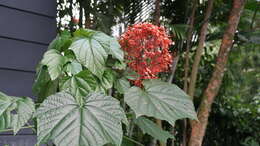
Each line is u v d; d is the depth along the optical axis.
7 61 1.73
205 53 3.33
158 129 1.36
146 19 2.88
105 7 2.78
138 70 1.20
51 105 0.84
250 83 4.20
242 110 3.46
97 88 1.10
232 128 3.25
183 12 2.82
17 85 1.76
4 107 0.93
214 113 3.27
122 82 1.26
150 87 1.08
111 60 1.21
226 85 3.34
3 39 1.72
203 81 3.21
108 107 0.87
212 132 3.30
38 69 1.20
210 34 2.75
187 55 2.62
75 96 0.90
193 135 2.11
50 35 1.93
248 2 2.58
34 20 1.86
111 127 0.81
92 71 1.03
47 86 1.18
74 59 1.15
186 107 1.00
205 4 2.82
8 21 1.75
